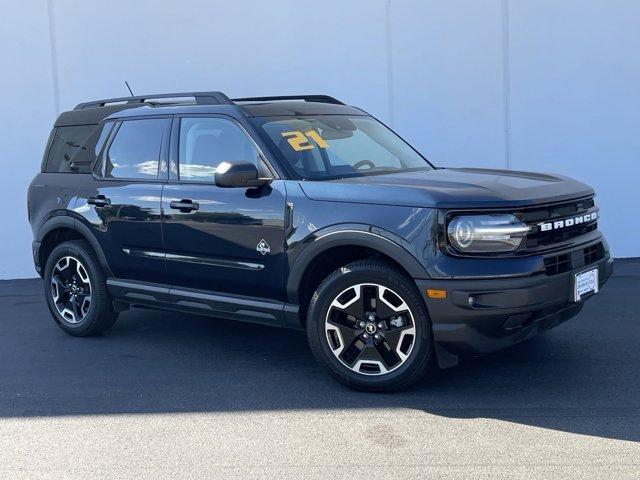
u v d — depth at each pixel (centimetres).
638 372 521
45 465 409
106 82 974
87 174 652
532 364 545
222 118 567
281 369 561
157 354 613
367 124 626
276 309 525
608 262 521
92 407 496
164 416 475
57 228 668
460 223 448
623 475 370
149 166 605
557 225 472
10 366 596
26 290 916
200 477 387
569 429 427
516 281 442
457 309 445
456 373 529
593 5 907
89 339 669
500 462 389
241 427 451
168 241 577
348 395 498
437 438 422
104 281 644
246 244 530
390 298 477
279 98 657
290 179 520
